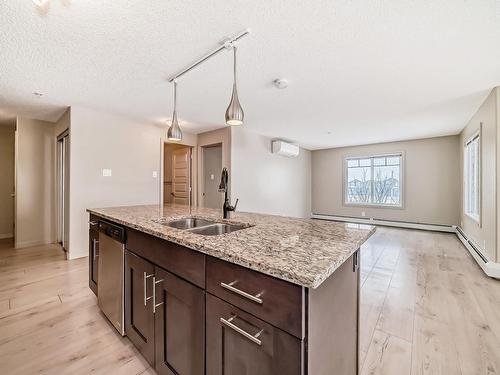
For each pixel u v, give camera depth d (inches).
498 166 109.5
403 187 234.7
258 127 187.5
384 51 79.9
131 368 57.3
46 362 58.7
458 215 208.8
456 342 67.0
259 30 69.1
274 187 233.5
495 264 111.9
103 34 70.0
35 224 163.0
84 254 138.6
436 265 129.9
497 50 78.7
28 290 96.6
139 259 59.2
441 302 89.6
